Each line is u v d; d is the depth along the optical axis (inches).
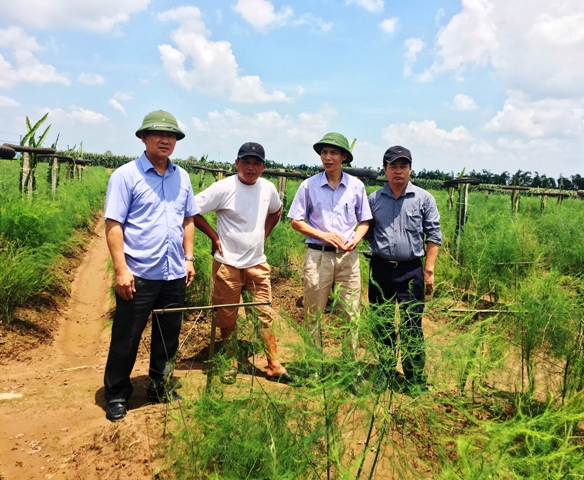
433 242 148.1
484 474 57.3
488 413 98.0
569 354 109.2
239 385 89.4
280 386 115.9
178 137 128.8
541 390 114.7
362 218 153.6
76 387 145.7
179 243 131.5
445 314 84.0
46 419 123.0
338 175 152.4
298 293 262.1
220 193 147.7
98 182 764.6
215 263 153.9
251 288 156.0
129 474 93.2
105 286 287.9
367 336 73.0
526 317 114.3
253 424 73.7
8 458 103.1
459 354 73.1
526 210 524.7
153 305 128.8
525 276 190.4
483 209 475.8
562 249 284.8
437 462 79.3
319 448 71.6
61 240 307.6
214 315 104.4
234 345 104.1
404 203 145.4
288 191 477.4
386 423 70.3
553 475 62.0
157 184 127.3
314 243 152.3
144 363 169.6
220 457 76.2
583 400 88.7
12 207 249.9
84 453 103.7
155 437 104.5
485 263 196.2
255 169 146.9
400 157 139.5
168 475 88.4
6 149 283.0
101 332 210.8
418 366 74.7
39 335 194.1
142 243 125.0
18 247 233.6
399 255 145.6
